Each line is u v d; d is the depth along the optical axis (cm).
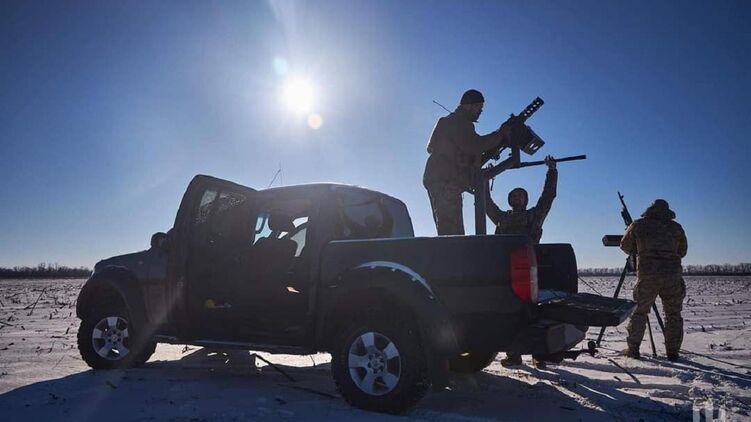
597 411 389
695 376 498
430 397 436
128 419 367
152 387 472
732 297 1956
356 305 420
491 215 616
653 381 487
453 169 511
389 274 391
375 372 387
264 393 448
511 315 367
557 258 525
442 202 508
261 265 513
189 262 513
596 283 3900
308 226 465
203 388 468
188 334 512
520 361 577
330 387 475
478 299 375
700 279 5753
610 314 357
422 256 398
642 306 610
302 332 442
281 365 600
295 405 404
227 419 364
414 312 377
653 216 618
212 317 513
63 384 484
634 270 639
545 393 447
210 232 543
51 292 2975
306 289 459
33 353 673
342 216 480
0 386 480
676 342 595
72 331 932
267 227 545
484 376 520
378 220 539
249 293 514
